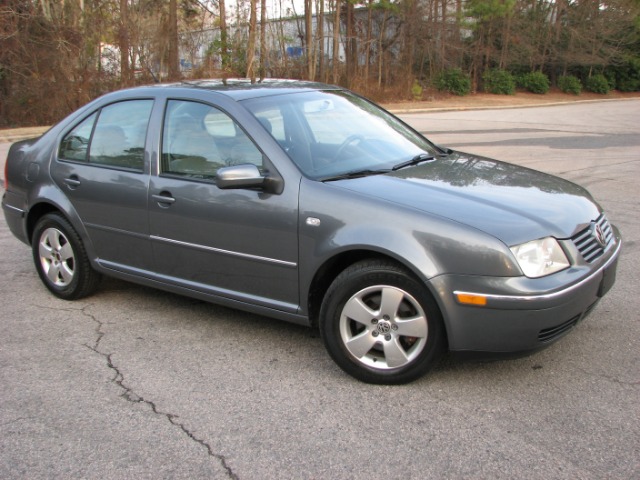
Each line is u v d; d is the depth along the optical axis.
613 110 28.78
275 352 3.94
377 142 4.26
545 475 2.66
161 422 3.16
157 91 4.34
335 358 3.54
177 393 3.45
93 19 23.80
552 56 45.00
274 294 3.75
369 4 33.50
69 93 21.53
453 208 3.28
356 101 4.76
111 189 4.38
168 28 28.17
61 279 4.93
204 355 3.91
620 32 45.53
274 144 3.71
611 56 44.81
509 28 41.97
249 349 3.99
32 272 5.64
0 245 6.50
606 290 3.52
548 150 13.20
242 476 2.72
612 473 2.66
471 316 3.13
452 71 39.59
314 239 3.47
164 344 4.09
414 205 3.30
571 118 23.25
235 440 2.99
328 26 34.25
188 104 4.14
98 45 23.98
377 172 3.81
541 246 3.15
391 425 3.07
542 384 3.43
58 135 4.87
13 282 5.36
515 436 2.95
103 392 3.47
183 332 4.27
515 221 3.20
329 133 4.11
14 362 3.85
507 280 3.05
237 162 3.81
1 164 11.68
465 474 2.68
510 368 3.62
